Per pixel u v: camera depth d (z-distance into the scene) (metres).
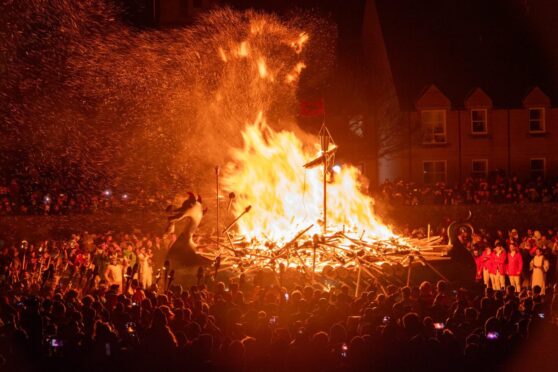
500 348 12.00
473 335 12.38
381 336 11.88
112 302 16.61
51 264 26.91
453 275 23.52
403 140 52.22
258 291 17.83
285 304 15.66
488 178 48.72
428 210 42.72
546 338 12.46
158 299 15.63
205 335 11.66
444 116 52.72
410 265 21.33
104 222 38.16
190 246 23.34
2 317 14.25
